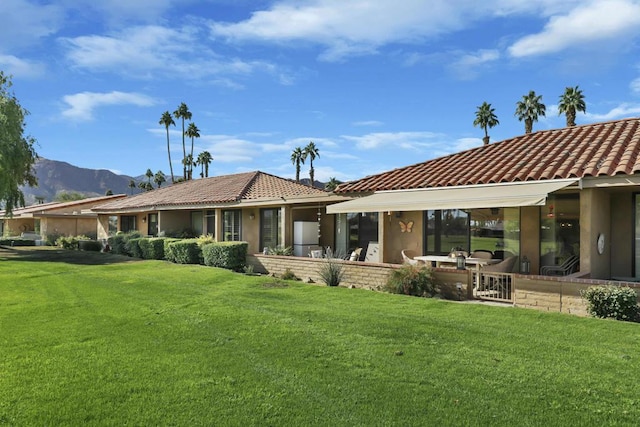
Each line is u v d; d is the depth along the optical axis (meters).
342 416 7.66
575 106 75.06
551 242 20.28
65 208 66.88
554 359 10.27
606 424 7.33
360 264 21.97
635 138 19.53
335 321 13.88
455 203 17.33
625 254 18.89
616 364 9.91
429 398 8.31
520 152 23.11
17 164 45.47
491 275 17.47
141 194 57.28
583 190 16.88
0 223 83.62
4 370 9.83
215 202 35.38
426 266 19.28
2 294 20.09
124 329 13.30
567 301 15.05
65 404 8.15
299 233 30.97
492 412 7.76
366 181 26.12
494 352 10.82
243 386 8.89
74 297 19.02
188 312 15.44
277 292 19.45
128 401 8.25
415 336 12.18
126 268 30.27
